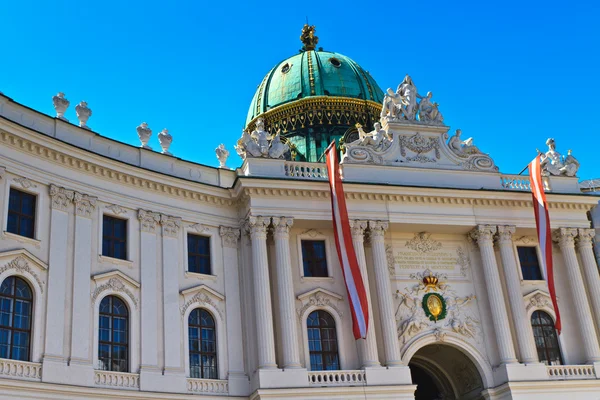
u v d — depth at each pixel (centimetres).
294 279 3800
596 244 4656
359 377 3566
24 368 2895
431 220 4012
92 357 3152
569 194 4253
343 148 4662
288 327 3556
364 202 3950
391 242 4062
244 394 3512
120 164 3475
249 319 3641
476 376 3994
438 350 4122
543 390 3762
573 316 4156
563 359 4041
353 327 3600
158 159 3744
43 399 2898
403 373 3612
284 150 3994
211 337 3600
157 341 3397
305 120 5025
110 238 3444
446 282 4047
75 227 3284
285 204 3812
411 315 3919
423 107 4338
